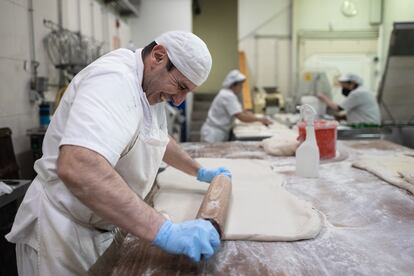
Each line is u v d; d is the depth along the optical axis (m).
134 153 0.99
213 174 1.40
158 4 5.88
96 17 4.22
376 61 6.33
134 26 5.91
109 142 0.78
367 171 1.64
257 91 6.17
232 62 8.16
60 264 1.03
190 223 0.84
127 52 1.02
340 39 6.34
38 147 2.53
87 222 1.07
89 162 0.74
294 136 2.46
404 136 3.39
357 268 0.80
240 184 1.45
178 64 0.93
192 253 0.77
